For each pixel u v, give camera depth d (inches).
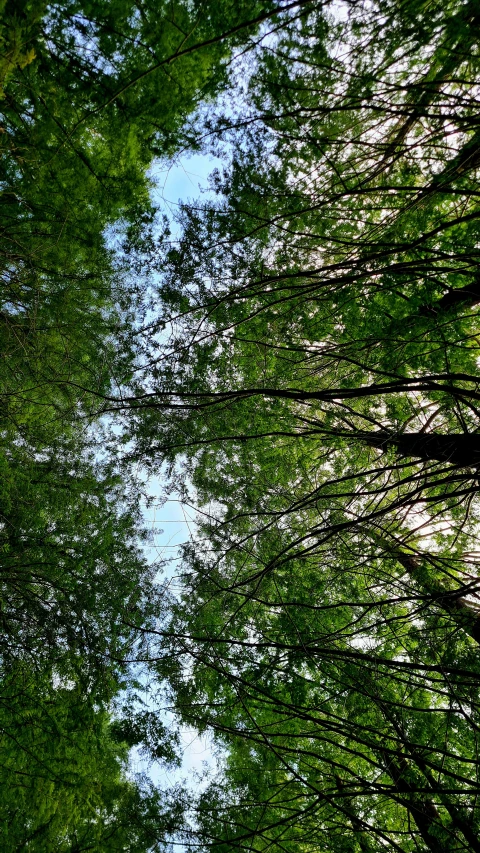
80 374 393.4
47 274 358.0
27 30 182.5
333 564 323.6
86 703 318.7
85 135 275.3
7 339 353.7
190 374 332.2
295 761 292.5
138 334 340.5
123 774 303.9
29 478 373.7
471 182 243.9
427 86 216.1
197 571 324.8
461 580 261.6
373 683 252.7
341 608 329.4
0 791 267.1
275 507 359.9
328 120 236.8
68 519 397.1
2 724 297.1
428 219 263.4
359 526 299.0
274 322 305.4
